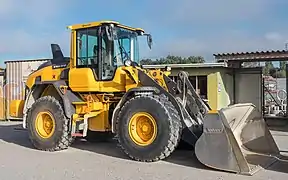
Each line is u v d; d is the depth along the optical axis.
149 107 7.41
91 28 8.73
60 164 7.39
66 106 8.66
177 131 7.28
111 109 8.74
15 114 10.17
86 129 8.63
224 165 6.56
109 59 8.56
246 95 17.70
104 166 7.16
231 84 17.73
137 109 7.57
